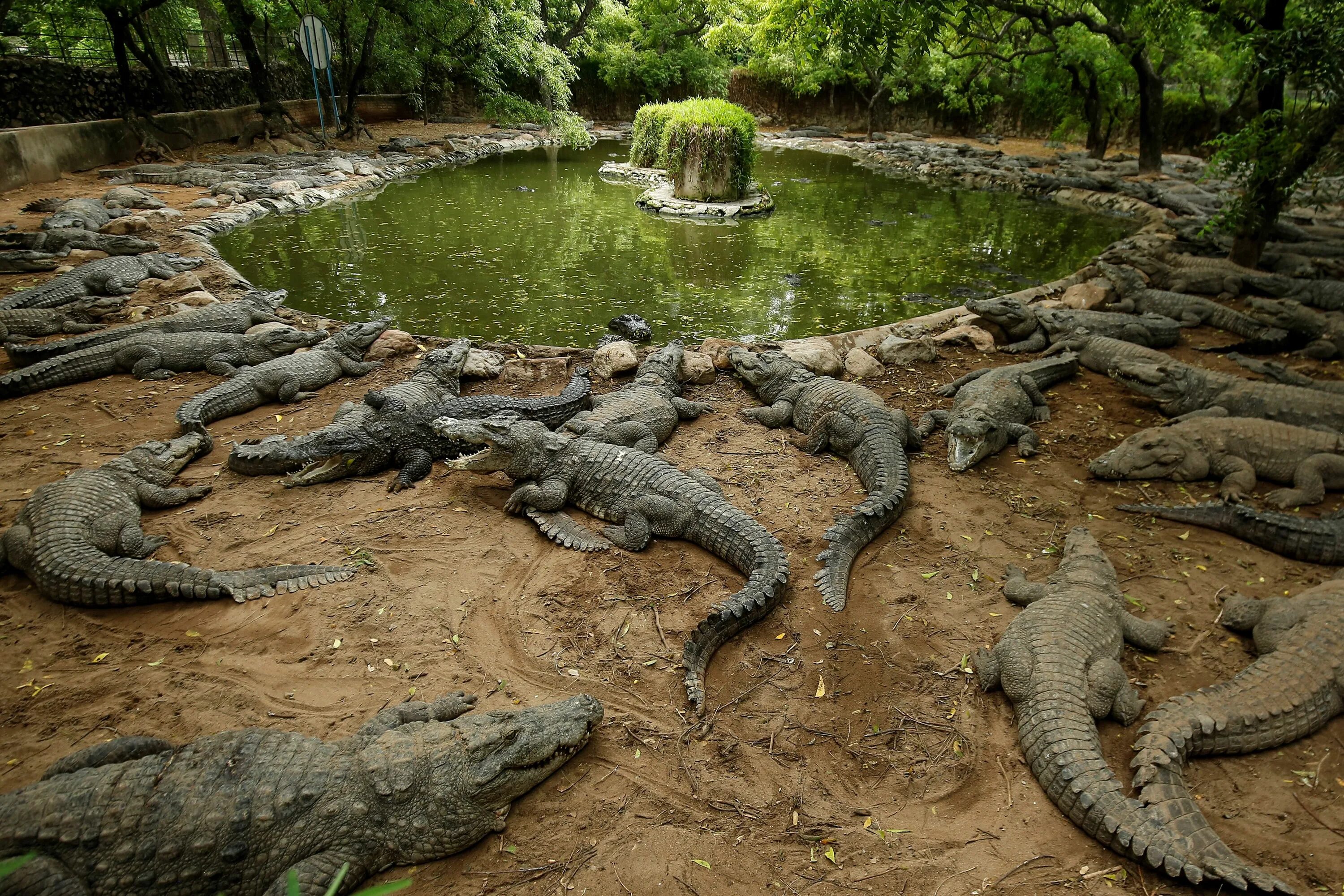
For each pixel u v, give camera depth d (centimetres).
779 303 1212
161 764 351
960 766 419
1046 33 1858
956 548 609
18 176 1708
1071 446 780
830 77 3506
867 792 404
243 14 2320
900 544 616
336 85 3180
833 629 520
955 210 2023
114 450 710
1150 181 2258
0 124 1906
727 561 586
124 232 1368
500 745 376
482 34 2752
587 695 447
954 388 891
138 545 562
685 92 4034
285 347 921
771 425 812
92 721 427
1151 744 403
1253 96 2312
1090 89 2559
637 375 860
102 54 2372
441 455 721
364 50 2628
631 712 449
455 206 1883
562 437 663
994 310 1023
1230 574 575
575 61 3822
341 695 452
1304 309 1052
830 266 1434
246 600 525
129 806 327
